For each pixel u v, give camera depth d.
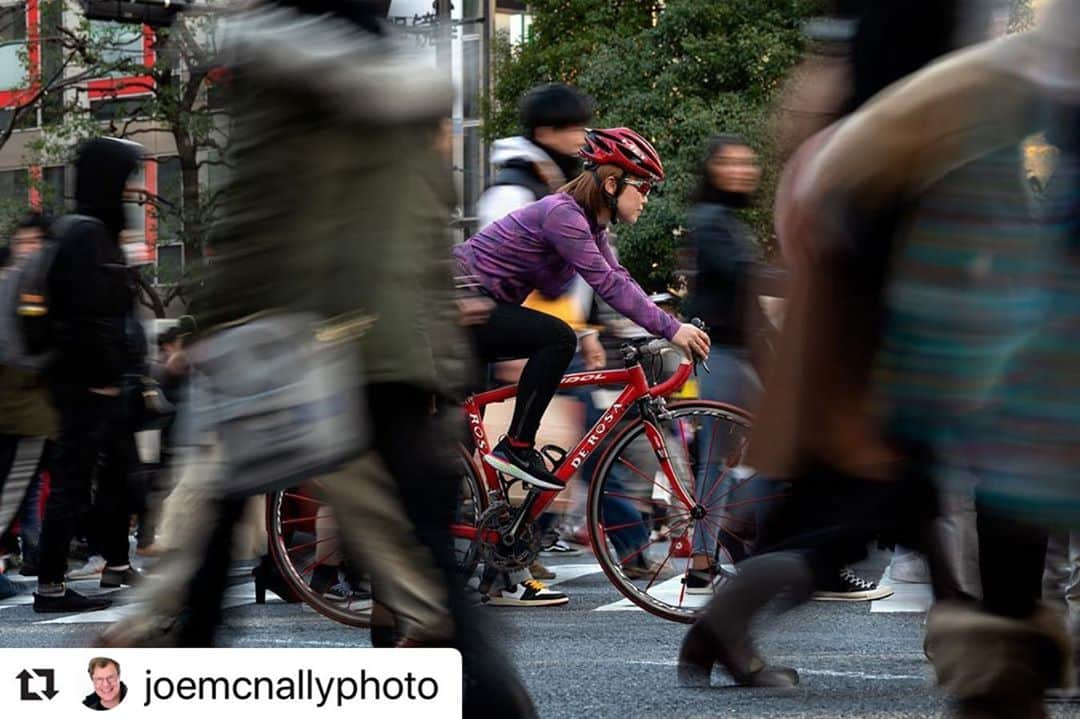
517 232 10.75
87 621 12.14
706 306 11.42
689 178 59.00
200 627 5.78
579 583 13.65
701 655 7.20
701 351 10.84
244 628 10.98
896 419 4.92
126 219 12.64
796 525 6.49
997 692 5.07
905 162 4.70
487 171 66.06
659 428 11.00
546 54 66.44
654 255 59.53
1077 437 4.55
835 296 4.95
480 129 66.62
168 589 5.71
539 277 10.80
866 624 10.45
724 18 62.72
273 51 5.34
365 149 5.43
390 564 5.48
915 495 5.79
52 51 62.19
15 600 14.13
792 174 5.23
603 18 66.88
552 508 11.14
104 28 59.56
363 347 5.41
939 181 4.72
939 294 4.73
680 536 10.98
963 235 4.69
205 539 5.67
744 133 55.69
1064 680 5.16
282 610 12.11
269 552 10.74
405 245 5.48
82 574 15.99
